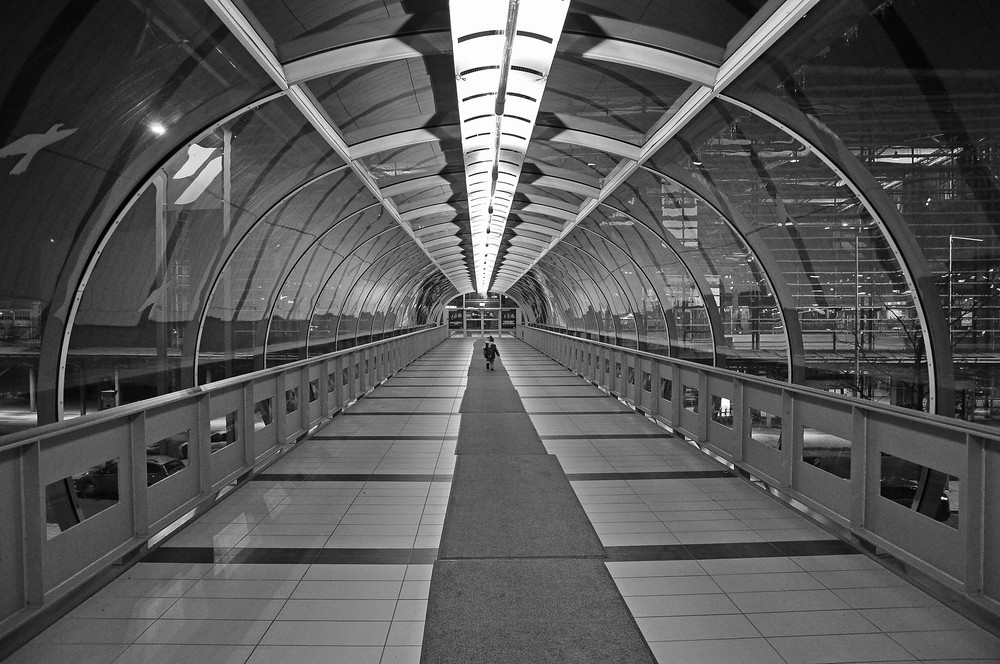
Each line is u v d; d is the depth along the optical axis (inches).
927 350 185.0
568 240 605.3
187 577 142.3
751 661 106.9
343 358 406.6
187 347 289.1
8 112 145.3
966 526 123.0
